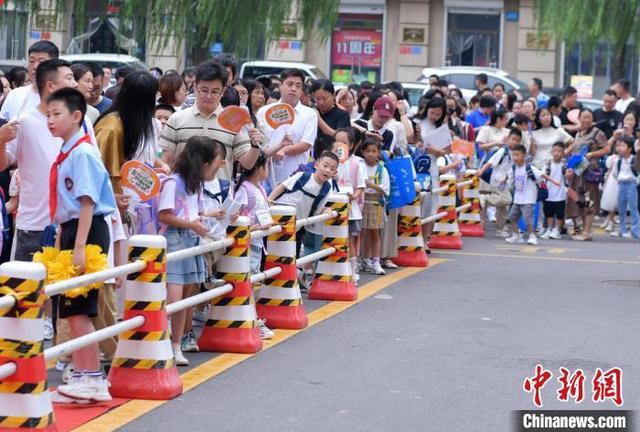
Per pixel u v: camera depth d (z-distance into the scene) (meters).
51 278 8.43
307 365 10.38
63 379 9.53
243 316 10.82
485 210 23.77
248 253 10.87
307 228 13.81
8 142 9.55
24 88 10.88
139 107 10.10
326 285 13.67
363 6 42.25
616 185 22.55
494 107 24.30
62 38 35.22
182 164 10.04
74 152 8.59
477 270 16.72
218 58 14.73
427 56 42.09
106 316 9.55
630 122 22.50
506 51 41.91
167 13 28.52
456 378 10.03
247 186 11.95
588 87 41.25
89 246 8.53
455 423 8.66
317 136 15.22
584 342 11.69
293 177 13.45
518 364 10.62
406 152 16.33
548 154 21.80
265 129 14.14
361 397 9.32
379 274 15.90
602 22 32.06
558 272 16.81
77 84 11.01
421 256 16.86
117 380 9.09
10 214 11.56
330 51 41.78
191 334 10.81
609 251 19.83
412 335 11.80
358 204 14.51
